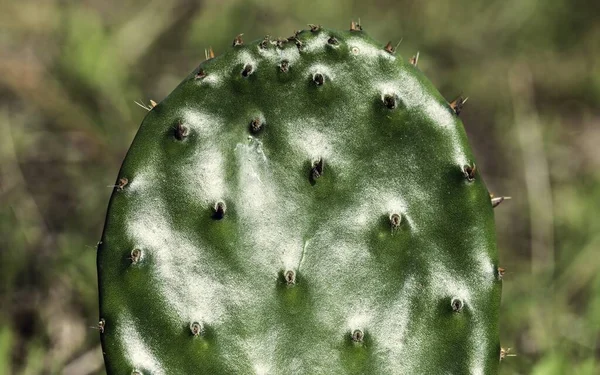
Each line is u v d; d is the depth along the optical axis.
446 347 0.58
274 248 0.58
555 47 1.12
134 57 0.99
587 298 0.83
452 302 0.58
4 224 0.82
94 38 0.94
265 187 0.59
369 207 0.59
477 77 1.07
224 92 0.59
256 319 0.58
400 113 0.59
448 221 0.59
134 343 0.57
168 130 0.58
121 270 0.57
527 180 0.94
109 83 0.92
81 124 0.90
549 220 0.89
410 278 0.59
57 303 0.79
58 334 0.77
